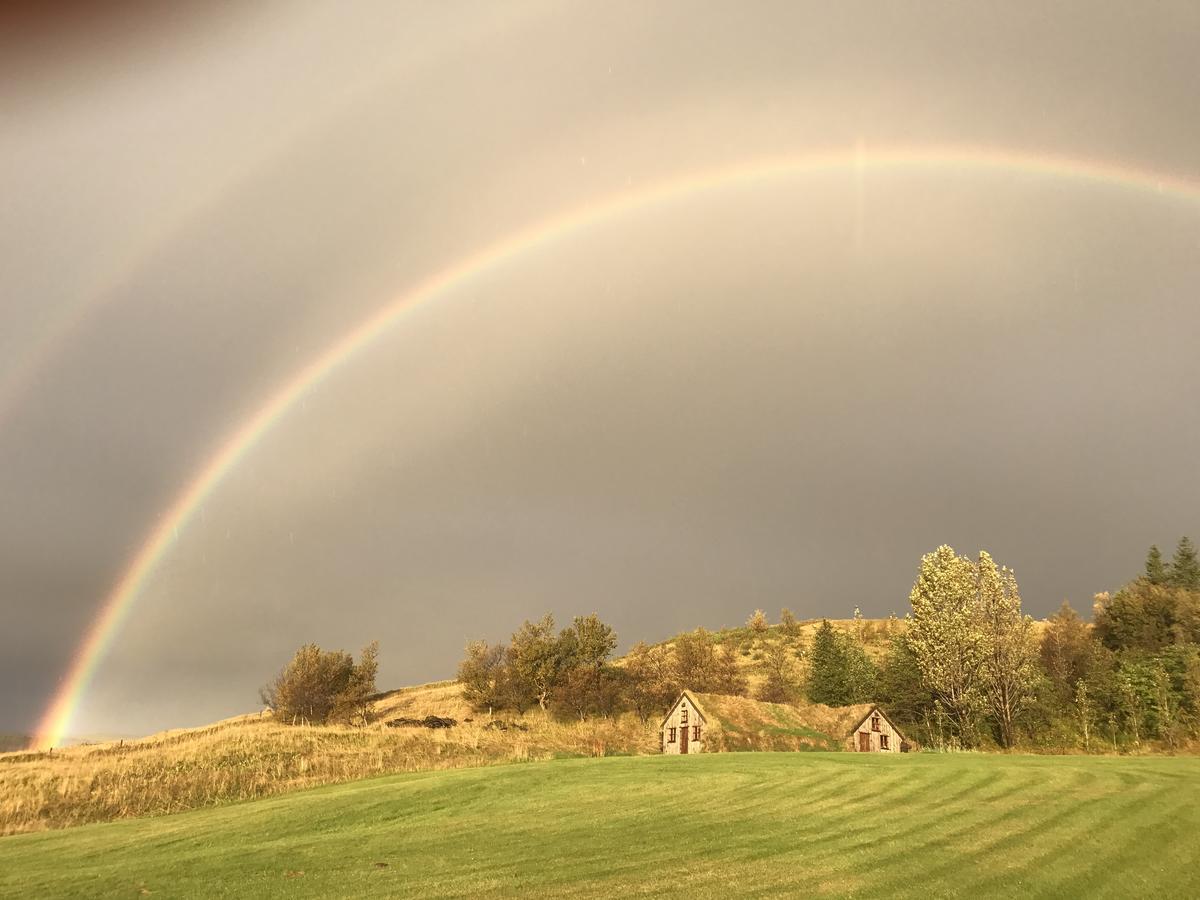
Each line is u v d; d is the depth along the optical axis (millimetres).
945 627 70000
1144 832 23422
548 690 97938
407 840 28219
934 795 30250
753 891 19281
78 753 69250
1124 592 89812
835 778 34969
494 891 20391
